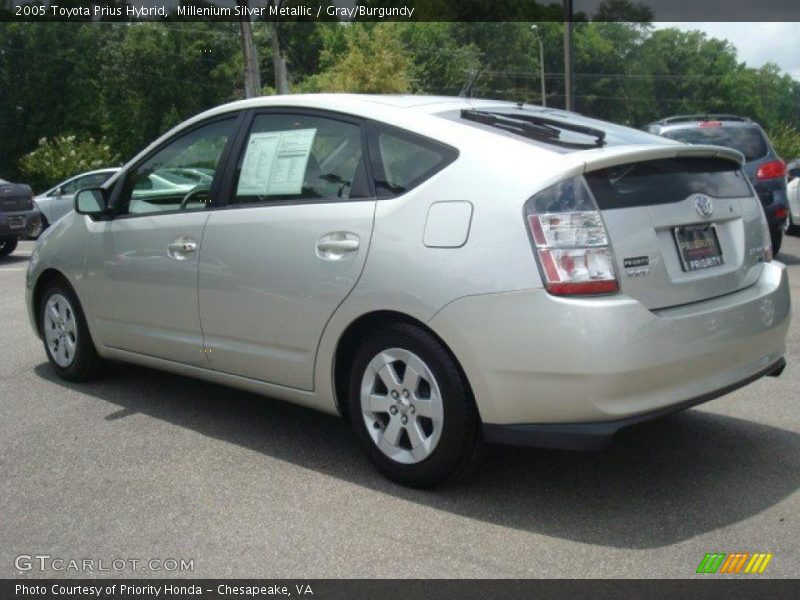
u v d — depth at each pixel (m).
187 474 4.28
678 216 3.80
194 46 52.16
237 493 4.04
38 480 4.23
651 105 85.56
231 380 4.74
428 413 3.85
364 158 4.18
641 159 3.75
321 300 4.16
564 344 3.45
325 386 4.26
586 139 3.96
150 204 5.21
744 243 4.16
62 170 40.53
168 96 52.25
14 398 5.59
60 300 5.87
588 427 3.52
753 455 4.43
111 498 4.01
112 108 52.56
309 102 4.52
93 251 5.45
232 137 4.80
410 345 3.87
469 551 3.44
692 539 3.52
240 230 4.54
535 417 3.60
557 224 3.52
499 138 3.86
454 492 4.01
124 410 5.30
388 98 4.50
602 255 3.51
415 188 3.93
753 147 11.59
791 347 6.66
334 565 3.35
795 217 14.70
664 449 4.53
